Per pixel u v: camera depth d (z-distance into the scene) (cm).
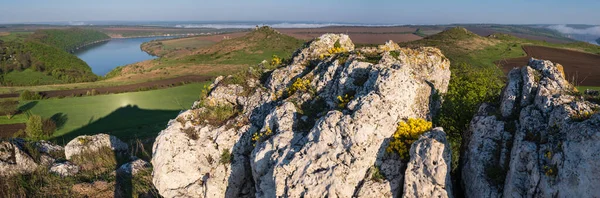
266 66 2450
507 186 1070
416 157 1169
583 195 903
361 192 1226
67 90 7431
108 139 2697
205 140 1834
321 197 1234
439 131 1212
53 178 2178
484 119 1267
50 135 4434
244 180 1767
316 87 1809
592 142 911
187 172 1780
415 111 1468
